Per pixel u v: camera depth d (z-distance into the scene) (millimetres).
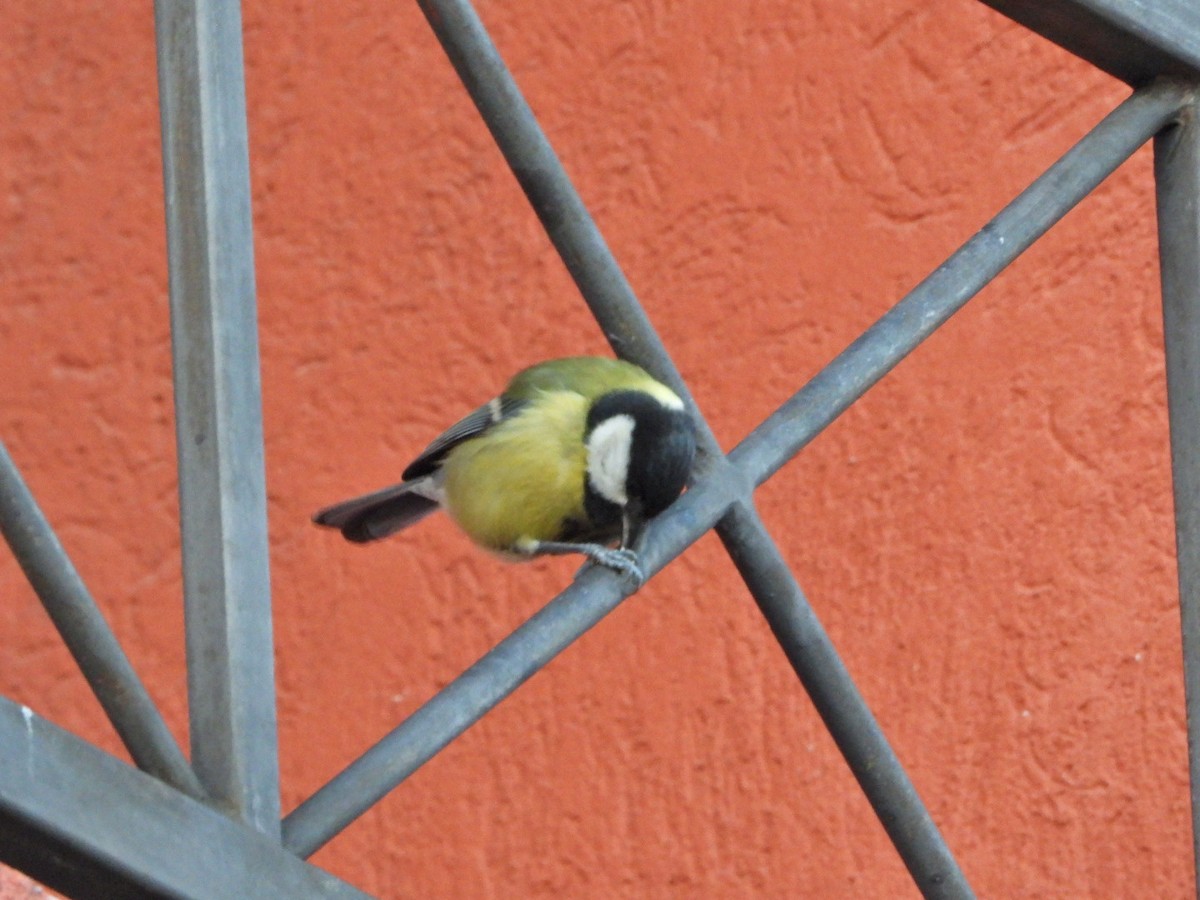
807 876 8562
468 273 8906
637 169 8867
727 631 8727
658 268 8797
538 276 8883
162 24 3775
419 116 9000
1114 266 8820
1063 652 8672
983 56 8867
